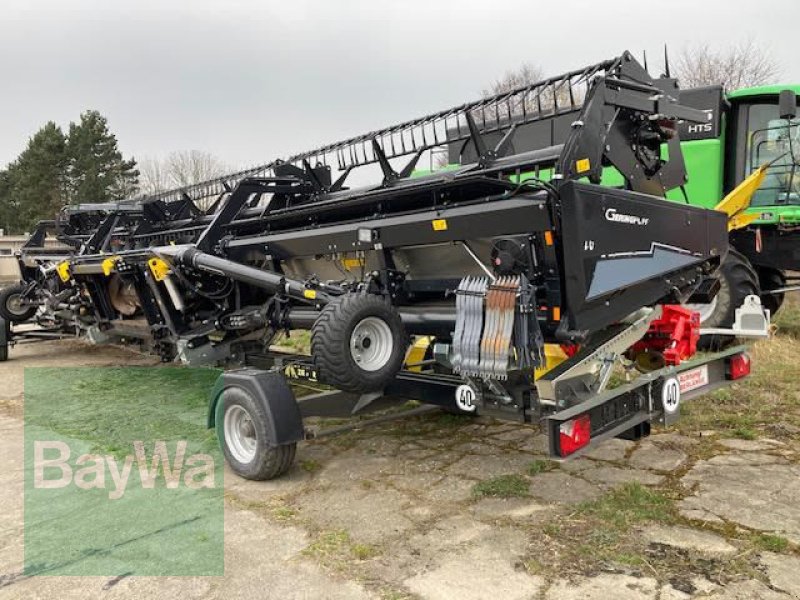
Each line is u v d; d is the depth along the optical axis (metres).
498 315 3.30
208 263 4.99
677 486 3.73
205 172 47.72
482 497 3.67
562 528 3.24
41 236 9.62
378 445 4.65
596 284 3.40
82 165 47.66
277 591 2.75
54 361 8.91
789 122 7.32
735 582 2.70
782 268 7.72
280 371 4.30
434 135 5.05
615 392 3.34
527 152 4.64
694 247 4.20
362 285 4.38
